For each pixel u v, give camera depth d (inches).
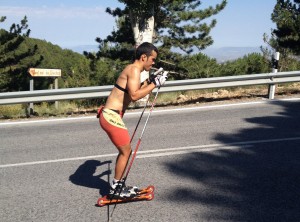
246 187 169.3
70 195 172.1
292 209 146.9
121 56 668.1
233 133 258.7
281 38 547.2
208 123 292.0
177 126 288.8
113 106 156.9
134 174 191.8
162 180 182.7
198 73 592.7
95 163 214.2
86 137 273.6
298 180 174.4
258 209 147.9
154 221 142.9
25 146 257.8
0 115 382.6
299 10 579.5
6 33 808.3
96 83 518.6
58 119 346.0
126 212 152.3
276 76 373.1
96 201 164.6
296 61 613.3
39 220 149.3
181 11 649.6
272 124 277.4
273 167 191.8
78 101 432.5
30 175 200.1
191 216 145.1
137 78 151.5
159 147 235.9
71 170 204.5
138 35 454.3
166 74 156.8
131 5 432.1
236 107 348.5
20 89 775.7
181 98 418.0
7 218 152.2
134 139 257.6
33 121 342.6
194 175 187.2
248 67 580.7
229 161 204.2
